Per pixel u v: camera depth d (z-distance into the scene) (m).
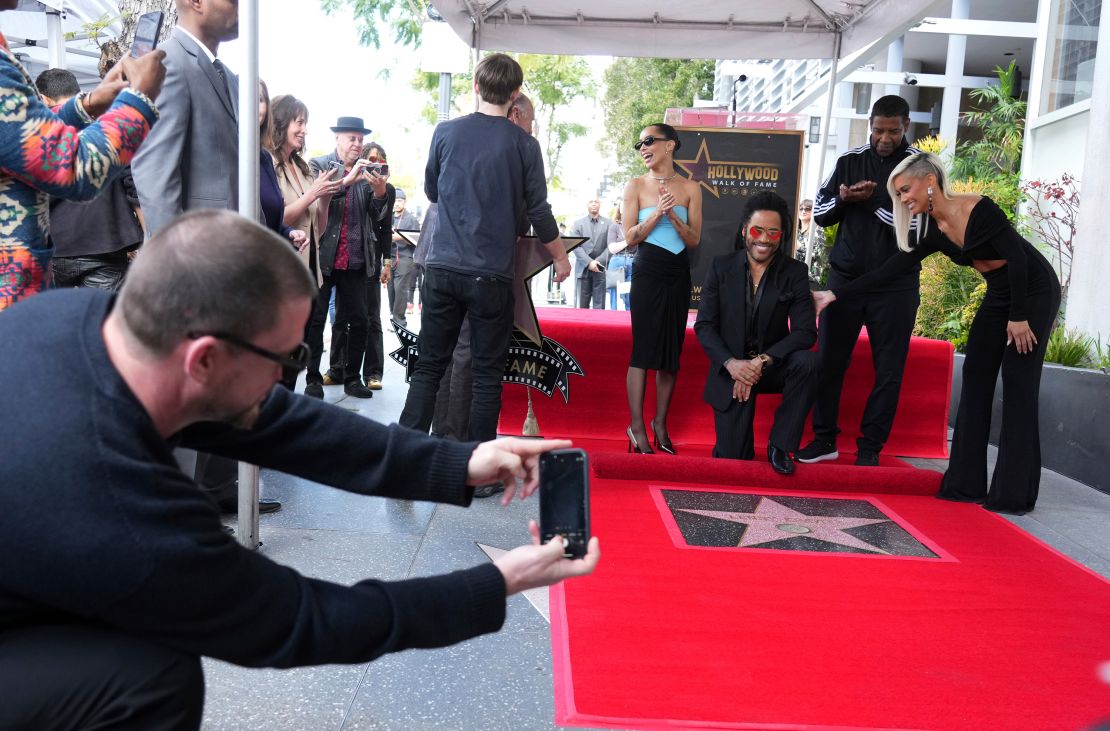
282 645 1.23
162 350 1.14
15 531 1.10
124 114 1.99
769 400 5.29
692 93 29.59
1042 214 7.45
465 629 1.34
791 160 7.44
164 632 1.18
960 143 14.17
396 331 4.76
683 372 5.28
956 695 2.28
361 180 5.91
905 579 3.17
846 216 4.89
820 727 2.07
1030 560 3.45
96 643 1.24
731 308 4.53
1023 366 4.05
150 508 1.13
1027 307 4.01
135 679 1.23
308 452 1.54
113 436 1.13
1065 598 3.04
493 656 2.43
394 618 1.28
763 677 2.32
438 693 2.21
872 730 2.07
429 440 1.59
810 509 4.05
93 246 2.99
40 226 2.00
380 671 2.31
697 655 2.43
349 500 3.76
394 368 7.91
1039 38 7.93
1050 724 2.15
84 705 1.22
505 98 3.83
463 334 4.34
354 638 1.26
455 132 3.80
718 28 6.60
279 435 1.53
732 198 7.49
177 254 1.12
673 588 2.95
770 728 2.05
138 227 3.08
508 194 3.78
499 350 3.89
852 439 5.34
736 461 4.44
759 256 4.43
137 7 4.29
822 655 2.48
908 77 12.61
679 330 4.82
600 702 2.13
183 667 1.27
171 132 2.72
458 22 6.36
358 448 1.55
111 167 1.95
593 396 5.24
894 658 2.49
